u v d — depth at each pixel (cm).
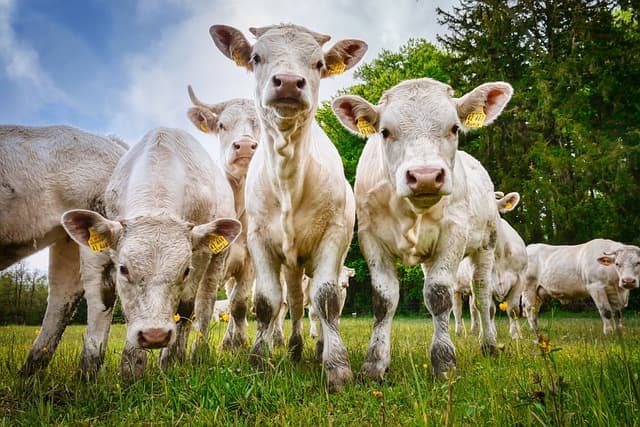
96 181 157
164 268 120
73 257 162
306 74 129
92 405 107
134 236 123
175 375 120
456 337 279
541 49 702
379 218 147
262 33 137
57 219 152
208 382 110
